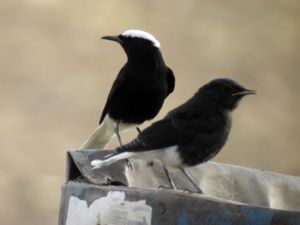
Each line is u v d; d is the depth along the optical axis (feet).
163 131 25.16
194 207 19.52
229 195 26.11
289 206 26.50
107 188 21.21
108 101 32.76
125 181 23.97
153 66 32.14
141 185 25.04
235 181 26.37
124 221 20.61
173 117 25.61
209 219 19.34
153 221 20.03
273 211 18.72
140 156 24.93
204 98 26.13
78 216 21.79
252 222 18.88
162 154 25.13
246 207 18.98
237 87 26.13
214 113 25.85
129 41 32.22
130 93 32.30
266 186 26.55
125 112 32.60
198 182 26.22
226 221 19.13
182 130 25.29
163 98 33.04
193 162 25.57
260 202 26.18
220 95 26.05
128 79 32.19
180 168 25.58
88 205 21.57
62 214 22.56
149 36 32.22
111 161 23.40
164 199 19.92
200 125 25.45
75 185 22.08
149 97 32.45
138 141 24.79
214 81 26.30
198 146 25.41
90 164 23.35
